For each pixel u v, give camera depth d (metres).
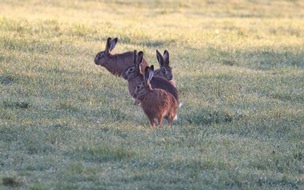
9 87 47.91
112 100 46.91
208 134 39.97
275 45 75.12
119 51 64.38
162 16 106.19
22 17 86.12
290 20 106.56
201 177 31.94
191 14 112.25
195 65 61.16
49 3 114.56
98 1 120.56
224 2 126.88
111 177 31.38
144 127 40.78
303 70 62.19
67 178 30.95
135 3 121.44
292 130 41.44
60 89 48.41
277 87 53.59
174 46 70.69
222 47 71.31
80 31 73.56
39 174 31.44
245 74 58.38
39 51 60.56
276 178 32.81
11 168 32.19
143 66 51.38
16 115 41.00
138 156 34.38
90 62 58.56
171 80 49.56
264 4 128.38
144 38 73.00
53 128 38.62
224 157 35.41
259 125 42.22
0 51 58.12
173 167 33.28
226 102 48.22
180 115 44.38
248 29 89.38
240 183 31.75
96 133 38.34
